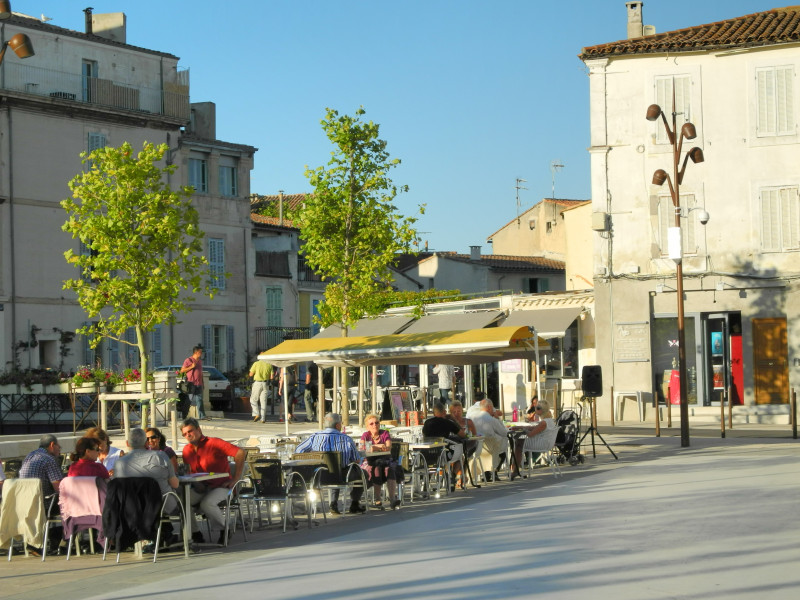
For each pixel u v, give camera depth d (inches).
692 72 1459.2
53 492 544.7
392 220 1219.2
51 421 1235.9
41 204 1763.0
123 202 925.2
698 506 583.8
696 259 1445.6
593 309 1608.0
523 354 962.1
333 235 1221.7
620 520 544.1
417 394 1330.0
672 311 1448.1
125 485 500.7
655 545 463.5
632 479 743.7
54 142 1785.2
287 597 387.9
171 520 528.1
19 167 1738.4
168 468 513.0
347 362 982.4
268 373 1343.5
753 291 1413.6
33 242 1752.0
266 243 2231.8
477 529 543.2
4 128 1724.9
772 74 1430.9
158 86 1963.6
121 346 1859.0
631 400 1456.7
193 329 1973.4
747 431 1182.9
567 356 1632.6
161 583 436.8
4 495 522.0
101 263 919.0
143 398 937.5
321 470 621.6
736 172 1438.2
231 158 2073.1
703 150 1449.3
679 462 852.0
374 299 1227.2
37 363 1744.6
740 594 361.7
